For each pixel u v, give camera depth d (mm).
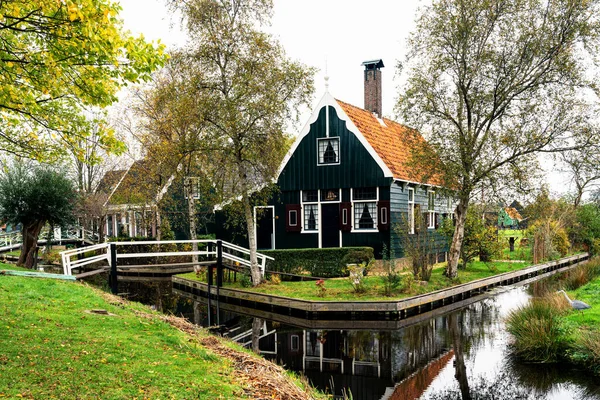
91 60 5961
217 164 16094
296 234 21062
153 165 20594
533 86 15977
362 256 17594
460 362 9430
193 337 7336
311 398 5594
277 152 15469
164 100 17031
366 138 19906
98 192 26250
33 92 7023
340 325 12555
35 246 16188
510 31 15703
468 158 15836
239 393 4855
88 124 7285
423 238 17172
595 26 15203
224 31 14211
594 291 14016
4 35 6246
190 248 23734
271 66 14250
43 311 7242
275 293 14180
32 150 8070
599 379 8242
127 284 19812
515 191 16203
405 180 20109
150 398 4359
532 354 9461
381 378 8594
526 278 21188
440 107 16906
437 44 16219
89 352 5395
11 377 4410
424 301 13594
